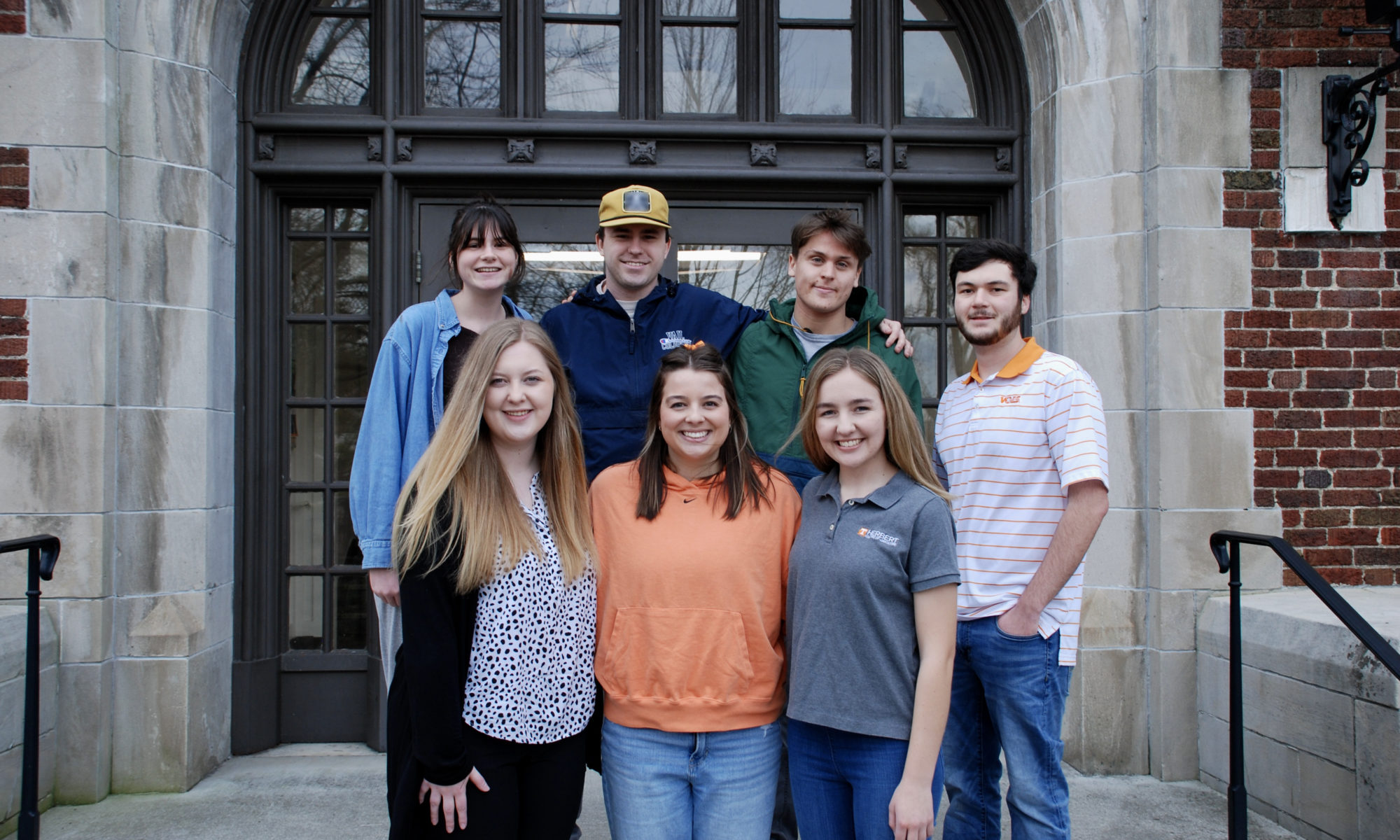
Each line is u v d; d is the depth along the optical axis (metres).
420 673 1.60
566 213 3.77
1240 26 3.34
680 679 1.77
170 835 2.82
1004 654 2.10
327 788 3.19
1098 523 2.03
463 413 1.70
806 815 1.82
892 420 1.80
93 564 3.06
